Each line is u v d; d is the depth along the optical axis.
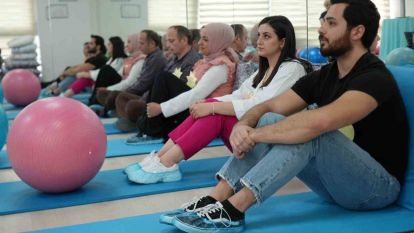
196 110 2.67
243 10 5.47
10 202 2.56
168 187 2.76
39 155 2.49
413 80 2.07
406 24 3.35
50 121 2.52
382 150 2.10
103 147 2.69
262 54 2.73
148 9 8.46
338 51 1.99
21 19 8.64
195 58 4.00
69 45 8.71
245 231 2.03
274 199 2.45
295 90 2.21
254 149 2.01
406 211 2.20
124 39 8.63
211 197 2.04
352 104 1.85
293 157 1.88
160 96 3.54
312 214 2.22
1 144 3.49
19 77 6.43
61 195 2.66
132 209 2.45
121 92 4.75
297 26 4.45
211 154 3.61
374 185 2.05
